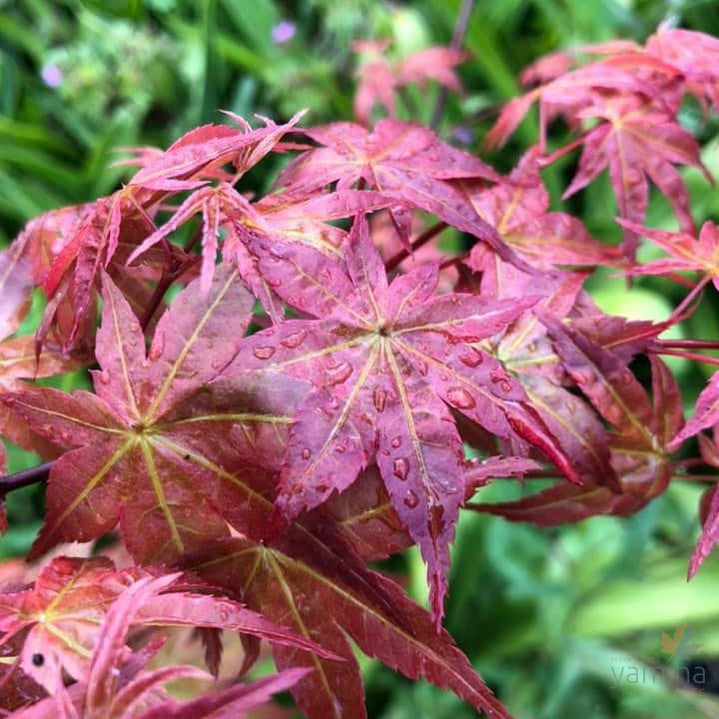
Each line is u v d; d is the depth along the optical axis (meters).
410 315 0.14
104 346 0.14
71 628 0.13
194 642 0.27
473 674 0.14
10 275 0.19
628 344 0.17
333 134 0.19
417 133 0.19
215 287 0.14
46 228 0.19
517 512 0.18
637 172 0.22
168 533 0.14
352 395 0.14
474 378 0.14
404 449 0.14
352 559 0.14
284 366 0.14
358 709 0.14
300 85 0.58
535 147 0.21
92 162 0.54
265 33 0.61
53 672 0.12
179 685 0.26
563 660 0.41
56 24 0.68
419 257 0.34
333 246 0.15
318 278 0.14
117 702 0.11
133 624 0.13
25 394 0.14
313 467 0.13
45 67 0.62
